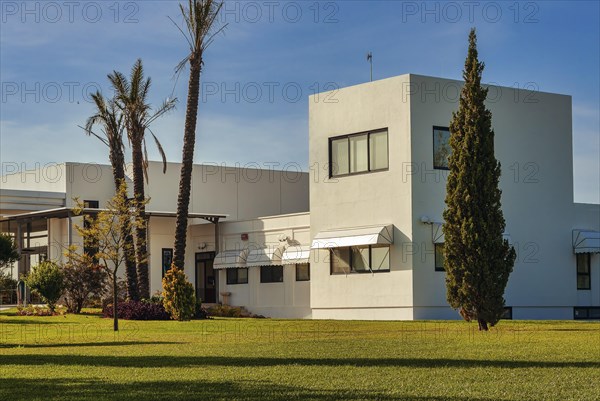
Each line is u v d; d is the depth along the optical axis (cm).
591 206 4084
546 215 3922
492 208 2595
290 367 1532
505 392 1241
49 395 1250
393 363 1591
